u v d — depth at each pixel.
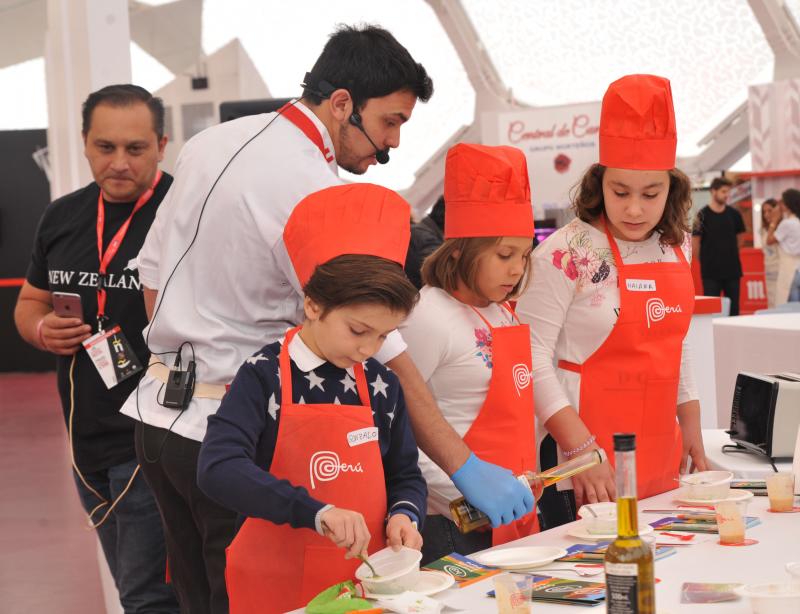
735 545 1.76
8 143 12.55
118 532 2.75
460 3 11.94
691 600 1.45
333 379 1.73
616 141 2.29
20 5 10.49
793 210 9.20
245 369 1.71
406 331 2.20
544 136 7.34
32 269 2.93
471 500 1.86
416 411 1.90
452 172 2.20
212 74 8.71
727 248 9.25
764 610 1.33
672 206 2.43
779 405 2.50
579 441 2.30
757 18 10.90
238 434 1.65
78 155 3.70
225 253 2.06
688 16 11.30
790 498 2.02
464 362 2.19
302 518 1.54
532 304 2.42
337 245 1.67
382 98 2.13
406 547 1.61
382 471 1.72
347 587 1.55
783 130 10.55
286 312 2.12
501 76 12.51
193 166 2.13
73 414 2.75
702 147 12.11
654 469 2.42
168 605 2.76
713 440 2.89
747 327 4.11
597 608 1.45
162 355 2.15
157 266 2.26
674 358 2.43
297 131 2.13
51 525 5.24
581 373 2.42
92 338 2.68
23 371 12.68
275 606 1.71
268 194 2.04
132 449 2.69
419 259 4.06
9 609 3.96
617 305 2.39
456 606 1.50
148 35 8.53
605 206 2.39
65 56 3.72
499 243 2.14
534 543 1.90
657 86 2.28
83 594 4.11
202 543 2.16
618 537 1.21
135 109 2.69
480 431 2.19
